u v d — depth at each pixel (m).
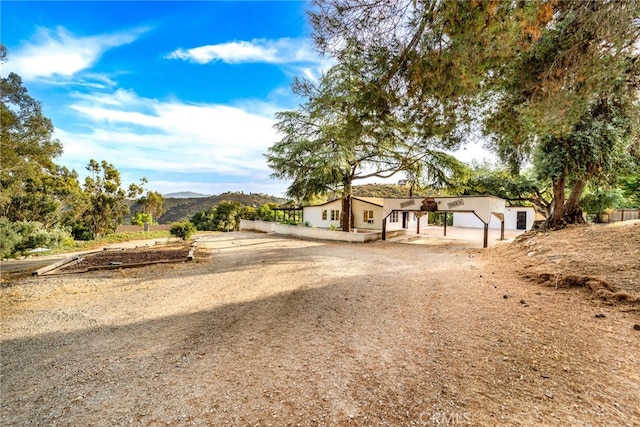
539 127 5.52
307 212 31.28
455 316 4.55
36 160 11.73
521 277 6.87
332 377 2.92
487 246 14.30
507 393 2.50
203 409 2.47
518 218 27.81
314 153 19.17
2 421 2.41
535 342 3.46
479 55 3.97
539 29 3.56
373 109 5.18
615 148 9.84
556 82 4.45
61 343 4.07
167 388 2.84
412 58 4.50
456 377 2.81
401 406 2.39
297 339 3.97
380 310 5.07
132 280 8.02
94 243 19.44
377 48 4.67
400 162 20.16
